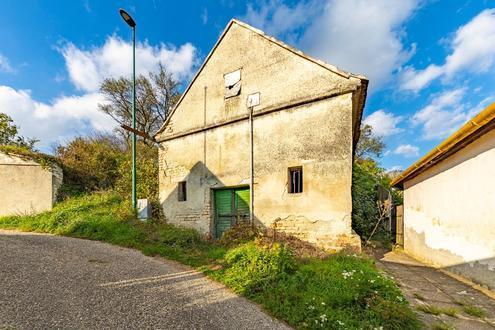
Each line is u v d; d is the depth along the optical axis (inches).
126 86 821.2
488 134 165.2
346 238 215.8
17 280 140.6
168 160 358.3
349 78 225.0
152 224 307.7
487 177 167.0
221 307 128.0
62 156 533.0
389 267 221.9
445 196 215.6
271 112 270.2
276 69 270.7
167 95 874.8
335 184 225.9
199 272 177.9
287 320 118.0
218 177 304.3
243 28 300.0
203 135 323.9
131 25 356.8
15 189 392.5
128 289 141.7
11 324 97.4
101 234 270.2
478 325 119.8
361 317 115.2
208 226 306.3
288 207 249.0
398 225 341.7
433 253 233.6
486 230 168.1
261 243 217.0
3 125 559.5
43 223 315.6
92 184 494.6
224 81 310.7
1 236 259.4
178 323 109.8
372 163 650.2
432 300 148.6
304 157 244.7
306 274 153.9
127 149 746.8
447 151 200.5
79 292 132.3
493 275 161.8
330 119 234.1
